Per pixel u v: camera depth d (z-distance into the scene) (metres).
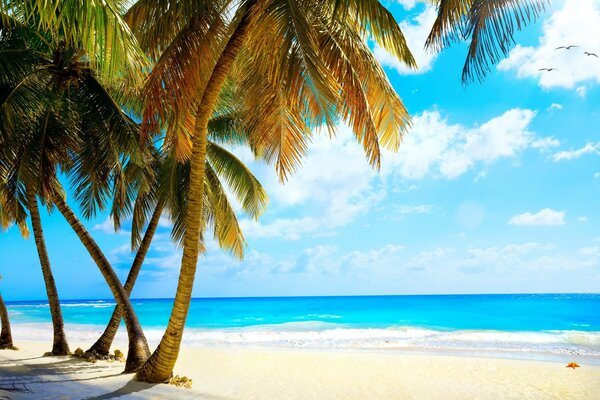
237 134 12.05
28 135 8.89
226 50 6.70
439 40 4.85
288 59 5.76
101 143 9.27
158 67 6.21
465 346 16.14
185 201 11.03
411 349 15.45
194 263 7.50
